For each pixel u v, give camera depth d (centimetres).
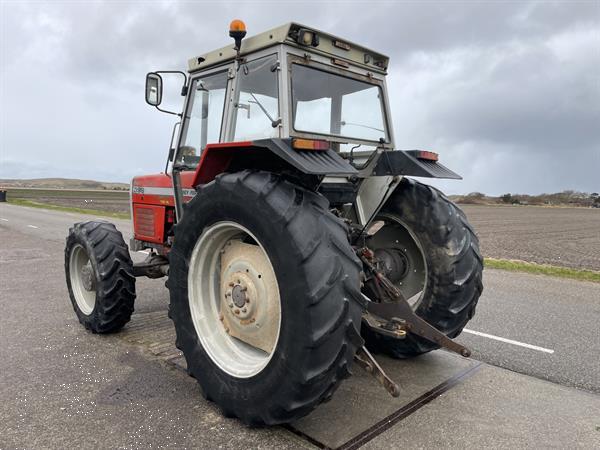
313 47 307
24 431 257
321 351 221
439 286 325
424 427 264
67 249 446
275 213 232
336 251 233
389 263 356
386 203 350
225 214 262
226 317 289
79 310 436
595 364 366
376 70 360
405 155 314
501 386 320
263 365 250
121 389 308
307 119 310
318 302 220
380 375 243
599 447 247
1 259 840
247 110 314
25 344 392
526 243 1456
